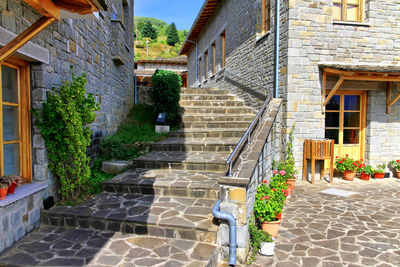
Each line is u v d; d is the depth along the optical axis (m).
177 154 5.66
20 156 3.38
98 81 5.67
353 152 7.06
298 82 5.99
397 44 6.36
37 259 2.68
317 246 3.32
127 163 5.14
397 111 6.90
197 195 4.01
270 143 5.11
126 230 3.27
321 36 6.02
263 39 7.10
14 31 2.84
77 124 3.57
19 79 3.31
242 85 8.73
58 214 3.42
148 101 10.59
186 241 3.06
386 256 3.09
